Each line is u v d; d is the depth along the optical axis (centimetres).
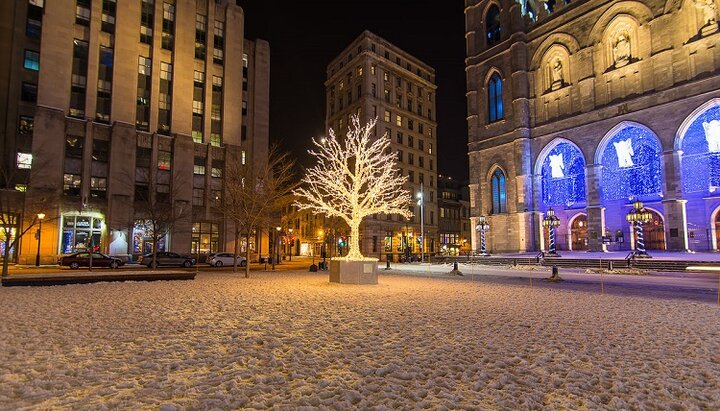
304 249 9325
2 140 3859
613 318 997
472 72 5838
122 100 4341
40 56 3981
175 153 4569
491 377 542
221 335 760
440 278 2392
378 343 711
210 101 4969
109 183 4162
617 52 4369
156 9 4666
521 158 4972
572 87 4706
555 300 1337
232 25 5256
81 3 4269
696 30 3778
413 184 7625
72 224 4012
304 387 485
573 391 486
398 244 7062
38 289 1565
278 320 918
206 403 426
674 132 3797
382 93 7356
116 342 702
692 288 1805
